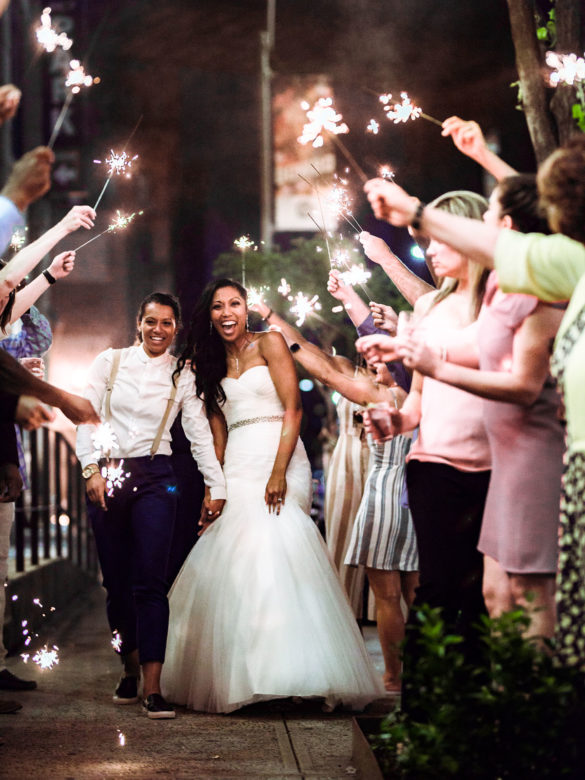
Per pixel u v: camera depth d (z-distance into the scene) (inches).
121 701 204.5
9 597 268.4
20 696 212.1
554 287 119.2
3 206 141.6
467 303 149.0
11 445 192.7
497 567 133.9
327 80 599.8
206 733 179.0
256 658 191.3
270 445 210.1
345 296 202.5
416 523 149.3
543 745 112.9
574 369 112.3
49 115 778.2
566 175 111.3
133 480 203.9
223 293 209.6
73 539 411.8
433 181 581.6
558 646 115.2
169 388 207.9
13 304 193.2
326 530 247.1
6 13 663.1
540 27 217.5
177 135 786.8
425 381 151.6
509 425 129.6
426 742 117.6
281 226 671.8
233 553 201.6
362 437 244.1
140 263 800.3
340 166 593.9
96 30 759.7
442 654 118.2
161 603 197.5
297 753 165.3
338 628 198.4
